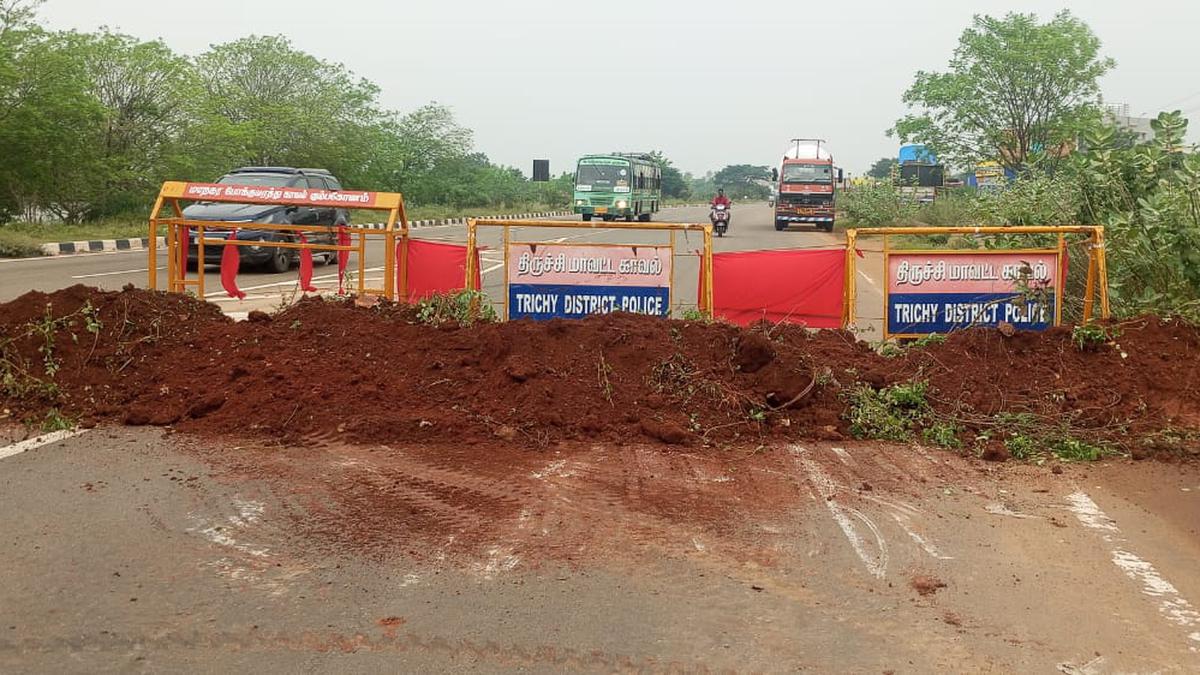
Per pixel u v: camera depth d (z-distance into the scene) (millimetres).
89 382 7035
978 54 29516
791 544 4668
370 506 5059
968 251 8562
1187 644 3713
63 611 3830
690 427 6586
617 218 43938
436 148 53562
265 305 12406
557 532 4750
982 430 6668
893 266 8656
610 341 7340
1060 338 7660
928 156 34094
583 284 8812
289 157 36281
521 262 8828
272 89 38000
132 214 28078
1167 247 8719
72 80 23875
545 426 6484
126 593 4000
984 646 3672
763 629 3777
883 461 6121
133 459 5781
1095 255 8555
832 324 8891
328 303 8273
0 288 13844
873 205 37969
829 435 6574
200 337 7668
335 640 3625
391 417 6441
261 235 16562
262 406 6609
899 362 7516
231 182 18578
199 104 28766
